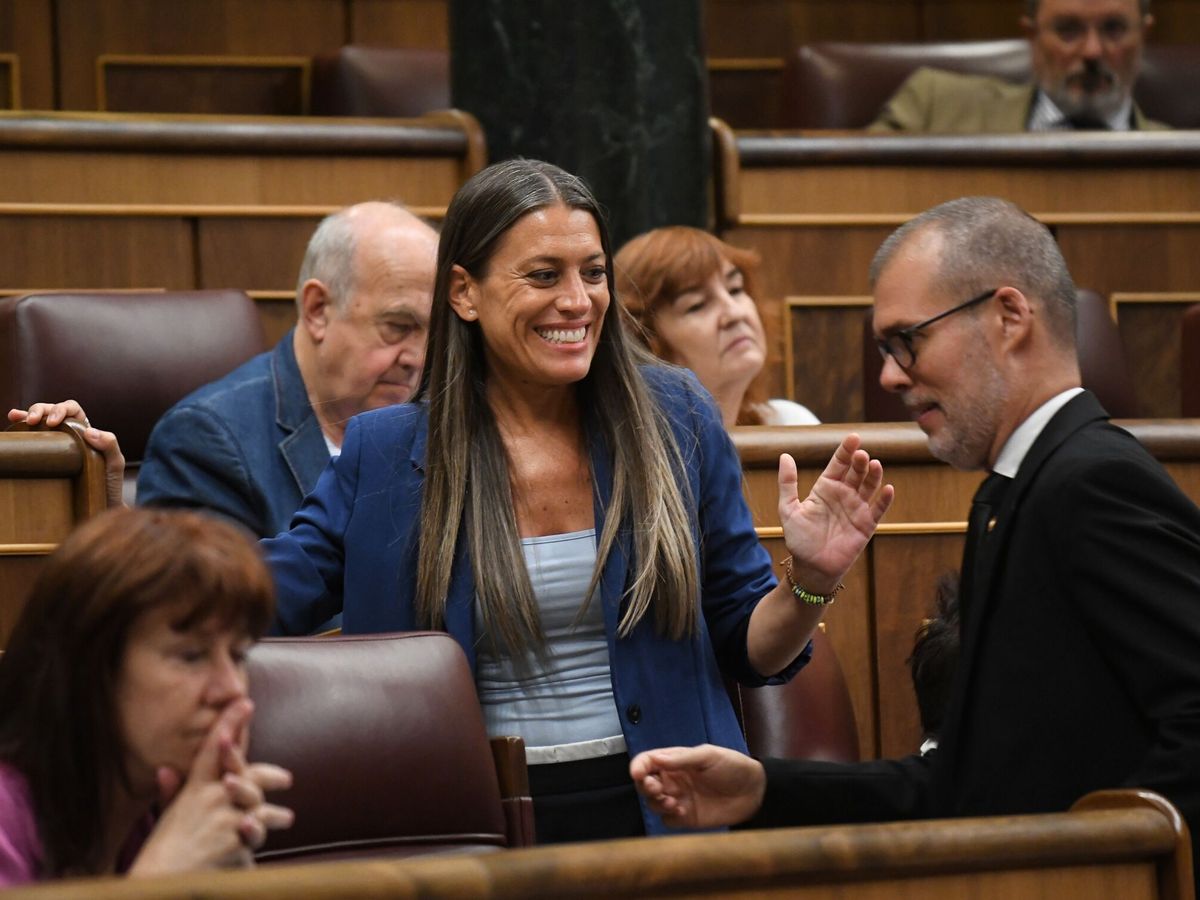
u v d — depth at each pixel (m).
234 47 13.23
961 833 3.55
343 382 6.69
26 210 8.88
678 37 9.26
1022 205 10.02
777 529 6.59
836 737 5.96
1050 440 4.55
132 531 3.45
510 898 3.04
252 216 9.24
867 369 8.68
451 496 4.87
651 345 7.29
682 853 3.24
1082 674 4.34
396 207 6.93
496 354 4.98
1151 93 12.22
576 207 4.95
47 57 12.84
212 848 3.26
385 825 4.32
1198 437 6.72
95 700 3.39
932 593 6.70
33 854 3.39
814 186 9.84
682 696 4.80
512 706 4.80
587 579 4.83
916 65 12.11
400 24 13.59
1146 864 3.81
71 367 7.31
